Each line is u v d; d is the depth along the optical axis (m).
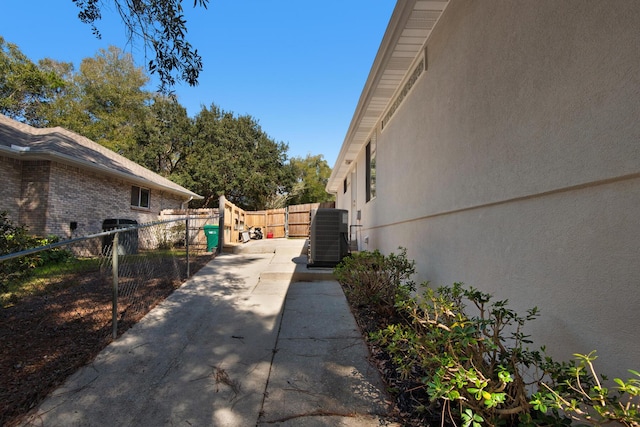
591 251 1.64
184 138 24.77
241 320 3.80
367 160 8.55
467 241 3.02
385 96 5.83
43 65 21.25
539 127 2.01
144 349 3.08
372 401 2.30
